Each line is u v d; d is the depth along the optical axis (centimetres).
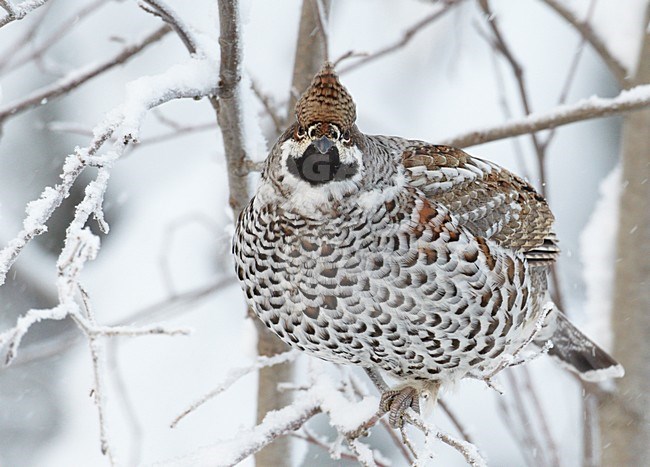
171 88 628
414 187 721
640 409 1053
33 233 519
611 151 1700
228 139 746
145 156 1514
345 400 737
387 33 1593
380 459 848
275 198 701
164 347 1448
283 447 901
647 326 1066
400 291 697
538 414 1016
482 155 1658
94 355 500
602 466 1059
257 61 1541
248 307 893
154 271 1473
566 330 970
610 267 1130
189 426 1415
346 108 665
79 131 1048
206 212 1502
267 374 901
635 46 1044
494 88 1662
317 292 704
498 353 757
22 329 480
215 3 729
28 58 1096
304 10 902
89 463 1390
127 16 1503
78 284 512
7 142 1408
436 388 777
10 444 1401
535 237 800
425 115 1630
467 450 645
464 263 708
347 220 688
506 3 1756
